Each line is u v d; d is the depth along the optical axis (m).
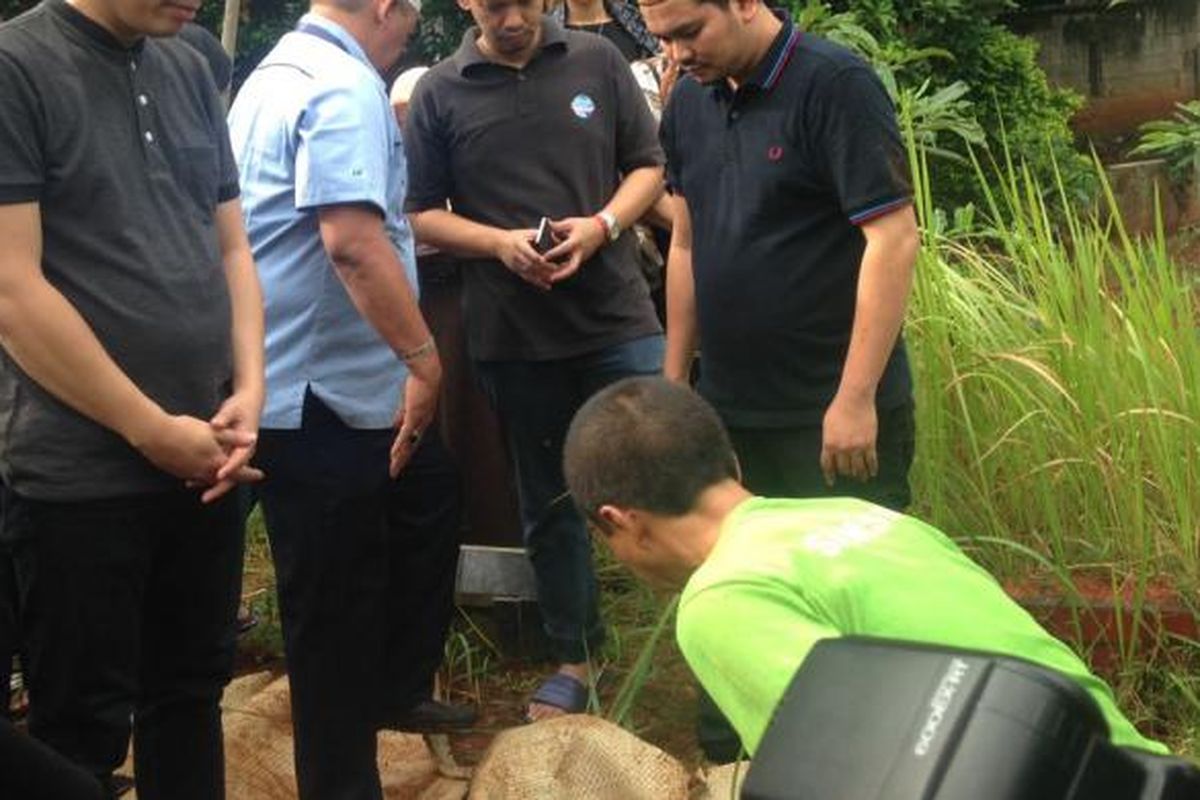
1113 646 4.35
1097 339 4.71
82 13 3.16
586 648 4.58
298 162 3.72
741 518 2.36
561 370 4.53
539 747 3.89
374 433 3.84
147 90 3.26
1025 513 4.64
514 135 4.44
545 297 4.47
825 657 1.59
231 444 3.31
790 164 3.64
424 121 4.50
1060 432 4.65
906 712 1.50
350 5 3.84
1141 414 4.57
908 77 8.91
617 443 2.46
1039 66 12.01
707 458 2.47
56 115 3.10
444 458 4.34
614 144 4.55
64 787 2.48
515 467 4.66
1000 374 4.71
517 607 4.97
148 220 3.22
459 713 4.50
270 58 3.88
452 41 9.28
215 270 3.36
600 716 4.28
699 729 4.17
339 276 3.74
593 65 4.52
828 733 1.53
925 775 1.46
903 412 3.87
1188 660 4.30
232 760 4.18
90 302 3.16
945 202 8.96
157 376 3.22
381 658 3.93
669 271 4.11
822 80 3.56
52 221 3.14
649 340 4.57
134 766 3.71
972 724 1.47
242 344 3.46
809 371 3.78
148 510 3.28
